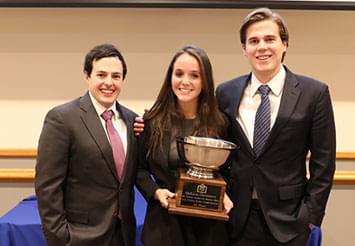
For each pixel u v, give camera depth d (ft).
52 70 7.20
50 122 4.39
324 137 4.48
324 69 7.27
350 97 7.33
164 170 4.48
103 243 4.30
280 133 4.37
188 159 4.35
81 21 7.07
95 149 4.31
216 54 7.21
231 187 4.67
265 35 4.35
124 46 7.16
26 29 7.07
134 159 4.57
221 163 4.35
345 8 6.71
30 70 7.18
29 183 7.28
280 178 4.47
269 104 4.52
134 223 4.67
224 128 4.64
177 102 4.61
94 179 4.34
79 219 4.36
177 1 6.66
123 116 4.72
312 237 5.17
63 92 7.25
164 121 4.52
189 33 7.16
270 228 4.41
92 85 4.46
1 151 7.27
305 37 7.17
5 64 7.16
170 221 4.33
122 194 4.41
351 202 7.38
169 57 7.21
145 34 7.14
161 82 7.27
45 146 4.34
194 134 4.54
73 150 4.35
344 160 7.37
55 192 4.30
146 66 7.23
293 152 4.47
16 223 5.09
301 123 4.39
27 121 7.30
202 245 4.35
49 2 6.59
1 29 7.06
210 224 4.38
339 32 7.16
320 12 7.08
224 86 4.96
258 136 4.47
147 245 4.39
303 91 4.47
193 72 4.40
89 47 7.14
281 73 4.59
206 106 4.56
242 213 4.53
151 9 7.06
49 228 4.26
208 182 4.24
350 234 7.43
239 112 4.66
